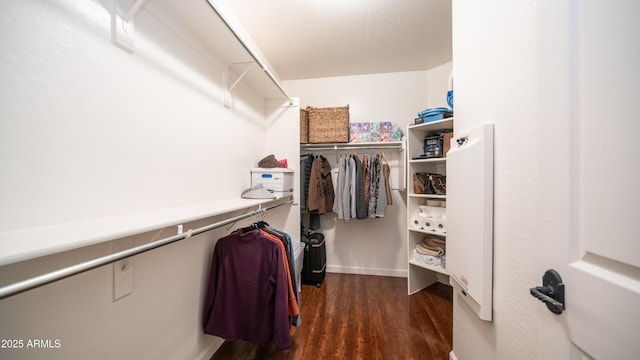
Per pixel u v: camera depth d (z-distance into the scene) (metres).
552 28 0.55
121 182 0.83
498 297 0.85
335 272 2.84
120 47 0.82
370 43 2.18
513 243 0.77
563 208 0.52
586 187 0.47
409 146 2.27
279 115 2.25
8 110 0.55
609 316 0.41
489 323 0.92
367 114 2.80
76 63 0.69
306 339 1.60
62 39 0.65
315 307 2.02
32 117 0.59
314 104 2.90
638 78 0.37
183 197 1.14
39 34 0.60
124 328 0.85
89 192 0.72
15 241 0.49
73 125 0.68
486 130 0.88
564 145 0.52
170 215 0.85
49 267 0.63
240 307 1.30
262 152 2.17
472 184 0.93
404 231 2.72
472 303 0.98
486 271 0.88
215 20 1.12
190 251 1.22
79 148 0.70
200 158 1.27
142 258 0.93
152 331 0.98
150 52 0.95
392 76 2.76
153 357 0.98
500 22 0.83
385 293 2.29
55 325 0.65
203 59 1.30
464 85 1.11
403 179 2.55
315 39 2.11
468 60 1.08
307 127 2.54
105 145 0.77
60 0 0.65
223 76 1.49
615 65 0.41
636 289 0.37
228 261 1.32
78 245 0.50
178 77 1.11
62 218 0.65
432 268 2.14
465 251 0.97
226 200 1.49
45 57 0.62
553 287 0.54
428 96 2.70
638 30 0.37
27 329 0.60
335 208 2.50
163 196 1.01
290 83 2.92
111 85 0.79
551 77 0.55
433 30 1.99
